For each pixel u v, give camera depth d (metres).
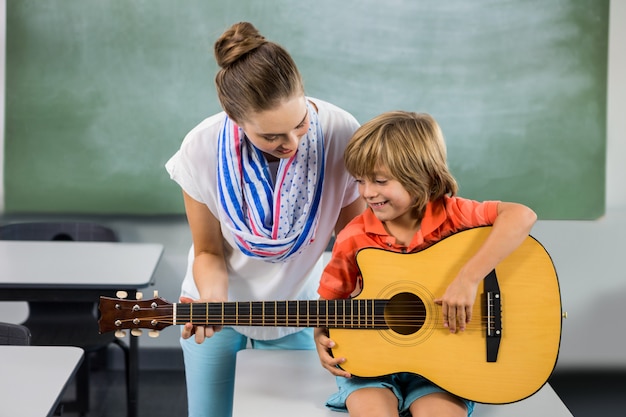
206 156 2.23
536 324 1.98
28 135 4.20
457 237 2.01
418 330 2.01
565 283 4.23
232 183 2.20
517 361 1.97
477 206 2.08
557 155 4.19
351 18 4.12
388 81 4.16
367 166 2.01
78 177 4.24
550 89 4.15
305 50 4.15
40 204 4.25
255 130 1.91
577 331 4.24
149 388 4.05
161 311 2.03
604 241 4.21
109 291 3.21
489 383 1.97
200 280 2.27
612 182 4.19
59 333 3.47
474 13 4.11
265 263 2.34
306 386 2.21
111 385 4.09
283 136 1.92
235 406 2.09
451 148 4.20
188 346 2.41
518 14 4.11
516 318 1.98
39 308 3.65
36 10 4.13
